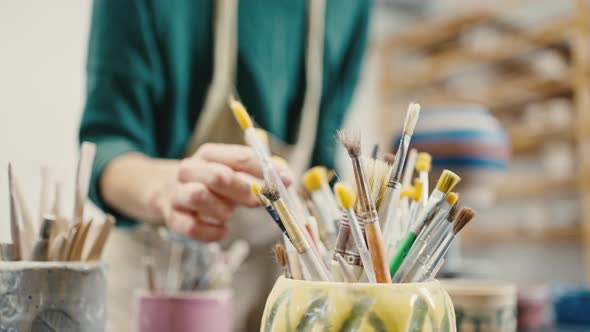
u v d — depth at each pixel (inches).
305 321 10.7
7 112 45.5
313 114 36.4
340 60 39.6
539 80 75.3
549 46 74.7
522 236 77.9
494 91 80.6
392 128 82.7
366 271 10.9
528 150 78.2
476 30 83.9
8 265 13.8
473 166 28.0
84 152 15.1
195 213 18.5
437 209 11.8
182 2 30.7
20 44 46.5
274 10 34.6
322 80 37.9
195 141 32.4
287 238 12.3
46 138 47.4
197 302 19.8
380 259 10.8
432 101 85.0
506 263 81.5
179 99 31.5
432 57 89.1
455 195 11.7
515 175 79.0
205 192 17.2
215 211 17.6
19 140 45.8
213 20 32.6
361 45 40.7
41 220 14.9
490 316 18.3
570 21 71.3
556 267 77.1
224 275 22.7
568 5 75.8
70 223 15.3
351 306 10.4
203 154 18.0
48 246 14.2
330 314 10.5
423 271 11.6
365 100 83.4
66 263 14.2
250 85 33.8
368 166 12.0
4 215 23.9
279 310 11.2
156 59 29.9
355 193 11.8
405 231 12.6
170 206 19.3
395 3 93.5
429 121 28.8
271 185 11.5
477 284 22.7
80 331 14.3
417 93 86.4
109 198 24.7
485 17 82.9
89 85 28.5
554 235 74.4
